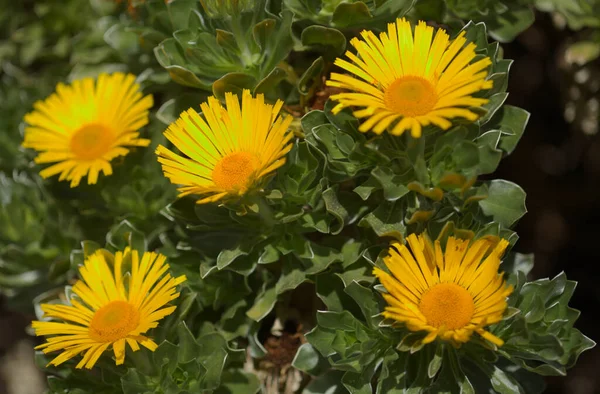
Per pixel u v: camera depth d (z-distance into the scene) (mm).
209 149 588
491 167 578
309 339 585
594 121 679
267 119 581
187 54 605
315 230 604
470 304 563
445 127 554
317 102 615
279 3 617
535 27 718
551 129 739
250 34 606
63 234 662
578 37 687
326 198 587
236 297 617
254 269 614
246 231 609
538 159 742
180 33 610
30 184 676
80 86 681
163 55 614
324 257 599
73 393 599
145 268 591
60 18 723
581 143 728
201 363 599
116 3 674
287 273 602
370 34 581
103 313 583
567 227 743
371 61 577
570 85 685
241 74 599
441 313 562
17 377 825
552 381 736
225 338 609
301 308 627
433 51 578
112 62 689
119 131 634
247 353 626
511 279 583
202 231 618
